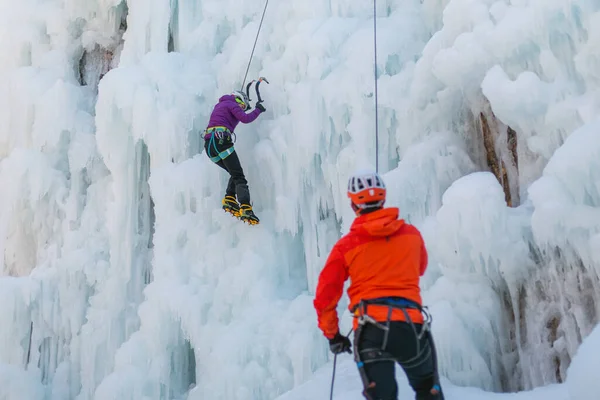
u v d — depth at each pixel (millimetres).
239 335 5379
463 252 3977
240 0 6652
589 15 3635
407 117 4941
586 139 3348
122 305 6699
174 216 6016
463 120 4824
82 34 8180
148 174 6879
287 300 5602
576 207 3408
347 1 5762
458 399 3350
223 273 5785
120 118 6316
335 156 5414
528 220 3832
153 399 5902
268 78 5895
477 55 4230
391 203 4570
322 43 5426
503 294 4160
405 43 5281
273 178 5590
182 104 6148
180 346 6176
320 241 5582
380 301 2410
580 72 3729
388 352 2381
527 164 4184
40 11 8094
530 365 3922
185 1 6934
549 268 3803
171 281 5906
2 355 6828
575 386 2400
